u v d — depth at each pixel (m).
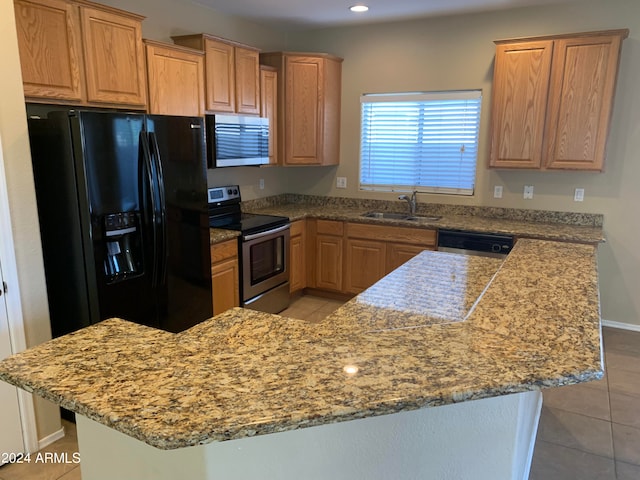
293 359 1.10
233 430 0.82
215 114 3.52
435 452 1.22
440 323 1.51
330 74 4.55
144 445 1.15
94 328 1.32
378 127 4.65
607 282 3.89
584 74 3.43
